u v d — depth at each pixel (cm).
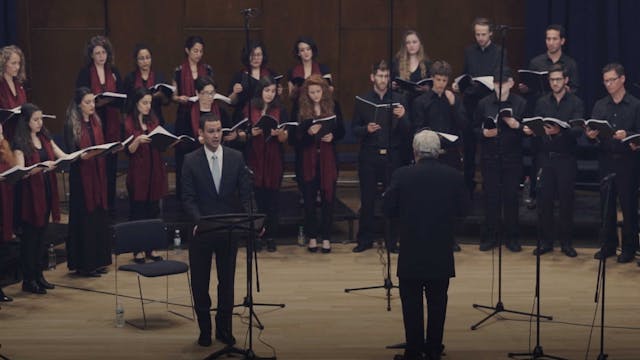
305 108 1094
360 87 1598
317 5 1577
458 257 1099
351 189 1458
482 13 1573
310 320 870
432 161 741
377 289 971
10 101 1007
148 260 1087
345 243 1172
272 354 777
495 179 1117
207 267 791
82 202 1022
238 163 802
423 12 1583
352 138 1498
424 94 1099
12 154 941
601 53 1425
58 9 1569
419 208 725
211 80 1109
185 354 779
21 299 941
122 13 1576
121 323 853
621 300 931
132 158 1073
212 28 1584
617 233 1127
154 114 1084
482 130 1109
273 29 1579
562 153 1091
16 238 1065
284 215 1177
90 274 1026
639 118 1059
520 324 858
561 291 962
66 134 1015
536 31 1430
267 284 988
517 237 1128
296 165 1125
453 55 1584
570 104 1090
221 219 729
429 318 741
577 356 773
